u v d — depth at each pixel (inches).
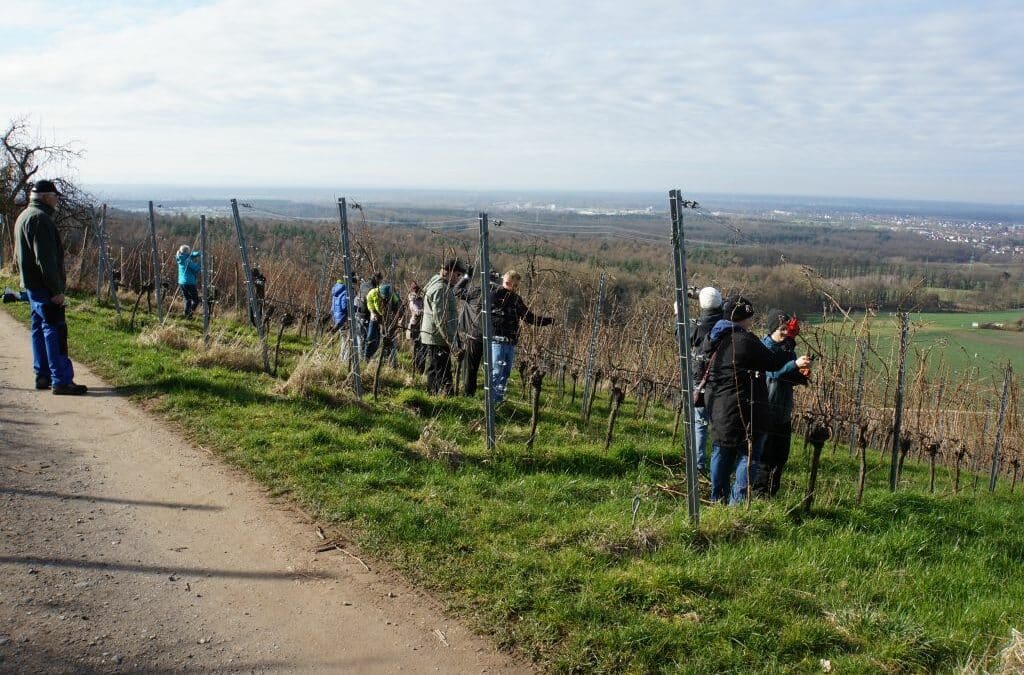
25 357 357.7
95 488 209.3
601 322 437.1
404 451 257.0
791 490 287.1
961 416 436.1
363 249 395.5
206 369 342.0
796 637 153.3
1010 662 146.2
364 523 197.6
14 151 756.6
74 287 623.2
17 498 195.9
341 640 145.9
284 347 454.6
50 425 256.8
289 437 256.8
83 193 776.3
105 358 350.9
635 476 275.4
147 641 139.3
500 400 358.3
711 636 151.7
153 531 186.2
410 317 425.1
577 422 355.3
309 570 172.9
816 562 195.8
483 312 263.1
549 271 429.1
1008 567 227.1
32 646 132.6
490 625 154.2
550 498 228.7
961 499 302.4
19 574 157.4
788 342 266.4
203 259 399.9
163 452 242.1
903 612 174.1
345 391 314.2
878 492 287.7
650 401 480.4
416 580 171.0
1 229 705.6
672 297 386.6
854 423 366.3
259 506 206.7
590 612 157.8
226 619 149.9
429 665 140.3
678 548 191.9
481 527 198.7
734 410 232.8
